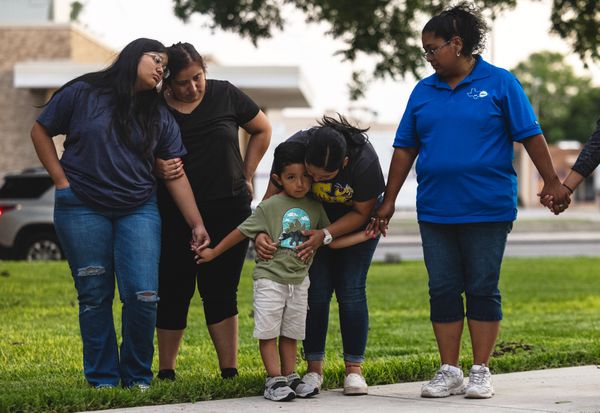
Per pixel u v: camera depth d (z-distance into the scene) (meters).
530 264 18.64
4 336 8.31
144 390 5.46
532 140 5.50
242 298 11.73
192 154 5.87
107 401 5.23
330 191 5.47
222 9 16.61
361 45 16.77
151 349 5.70
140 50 5.50
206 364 6.93
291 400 5.41
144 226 5.57
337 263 5.77
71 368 6.68
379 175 5.59
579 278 15.52
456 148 5.53
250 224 5.54
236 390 5.64
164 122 5.64
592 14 15.39
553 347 7.73
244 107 6.05
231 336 6.15
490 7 15.45
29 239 17.38
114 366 5.70
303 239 5.53
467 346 8.05
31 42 30.66
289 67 27.95
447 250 5.67
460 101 5.54
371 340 8.51
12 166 30.16
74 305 10.74
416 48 16.92
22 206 17.36
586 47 15.69
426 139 5.62
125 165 5.48
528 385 5.95
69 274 13.99
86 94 5.50
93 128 5.45
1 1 31.72
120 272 5.58
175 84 5.72
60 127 5.55
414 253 24.33
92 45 32.75
